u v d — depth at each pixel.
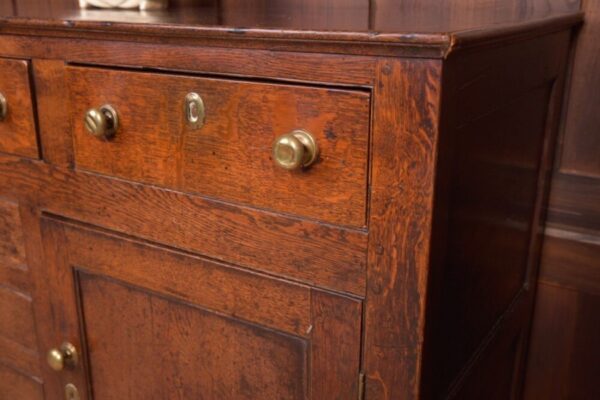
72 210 0.86
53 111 0.83
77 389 0.96
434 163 0.58
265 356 0.75
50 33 0.79
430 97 0.56
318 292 0.68
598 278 1.05
